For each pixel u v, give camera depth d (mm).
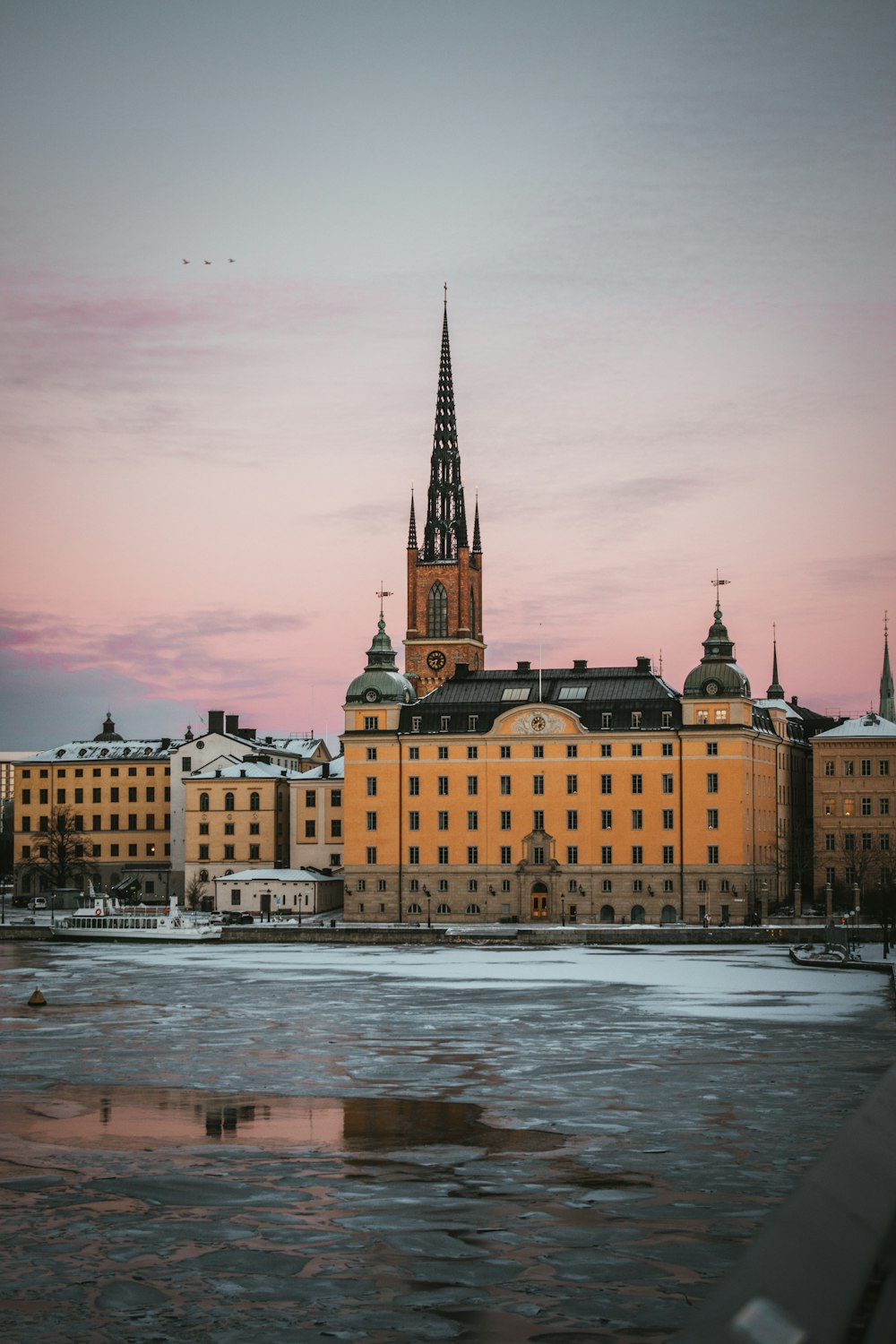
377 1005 132750
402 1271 53094
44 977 164750
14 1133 76688
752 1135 75188
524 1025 118312
